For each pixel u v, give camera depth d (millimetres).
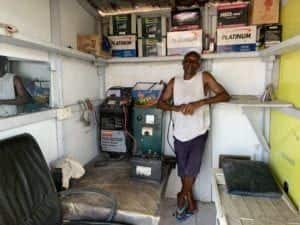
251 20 2236
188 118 2238
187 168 2320
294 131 1598
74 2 2217
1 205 1109
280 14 2141
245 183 1719
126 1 2475
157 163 1971
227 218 1343
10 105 1462
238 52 2266
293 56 1716
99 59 2453
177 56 2414
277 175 1951
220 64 2520
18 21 1527
